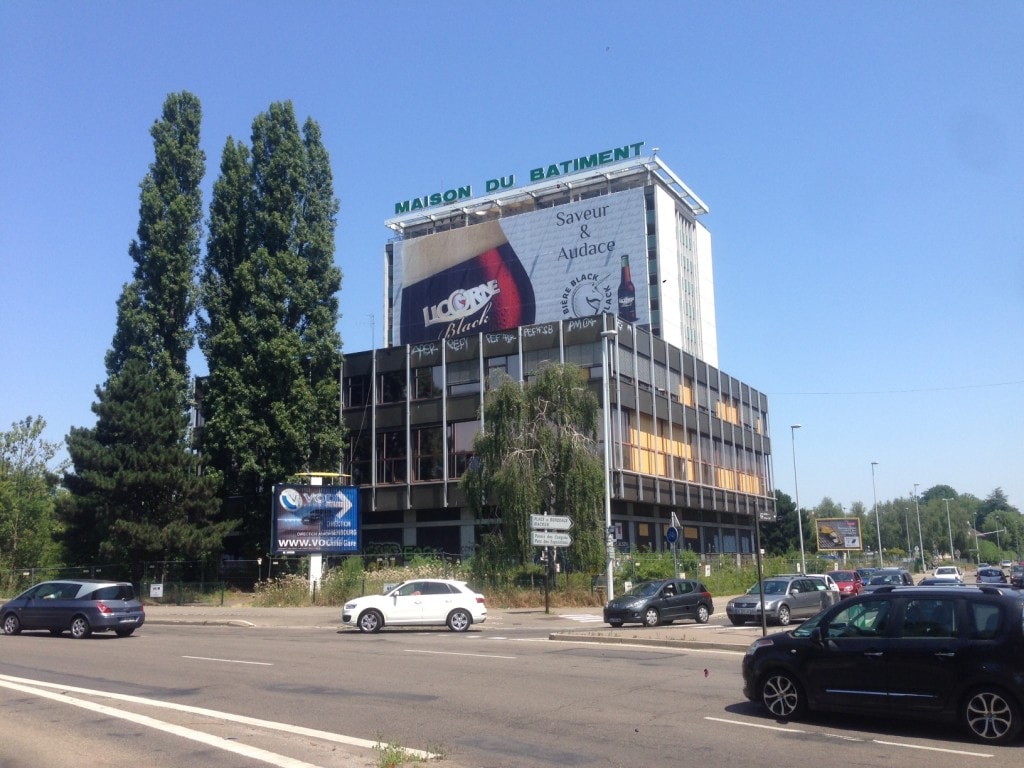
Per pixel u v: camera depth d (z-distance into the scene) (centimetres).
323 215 4838
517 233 8706
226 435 4459
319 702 1249
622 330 4775
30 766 866
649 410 4953
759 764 870
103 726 1064
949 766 858
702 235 9969
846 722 1077
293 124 4825
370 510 4944
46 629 2473
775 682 1105
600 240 8369
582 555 3603
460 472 4762
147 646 2134
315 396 4603
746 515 6462
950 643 1000
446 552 4900
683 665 1647
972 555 13250
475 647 2059
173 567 4244
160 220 4638
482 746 953
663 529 5325
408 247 9094
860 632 1065
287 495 3750
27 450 5088
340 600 3662
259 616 3312
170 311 4616
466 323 8694
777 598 2803
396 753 873
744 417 6469
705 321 9762
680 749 937
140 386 4275
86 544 4378
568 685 1397
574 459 3653
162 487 4091
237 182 4778
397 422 4984
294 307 4631
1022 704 948
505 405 3725
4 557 4759
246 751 917
